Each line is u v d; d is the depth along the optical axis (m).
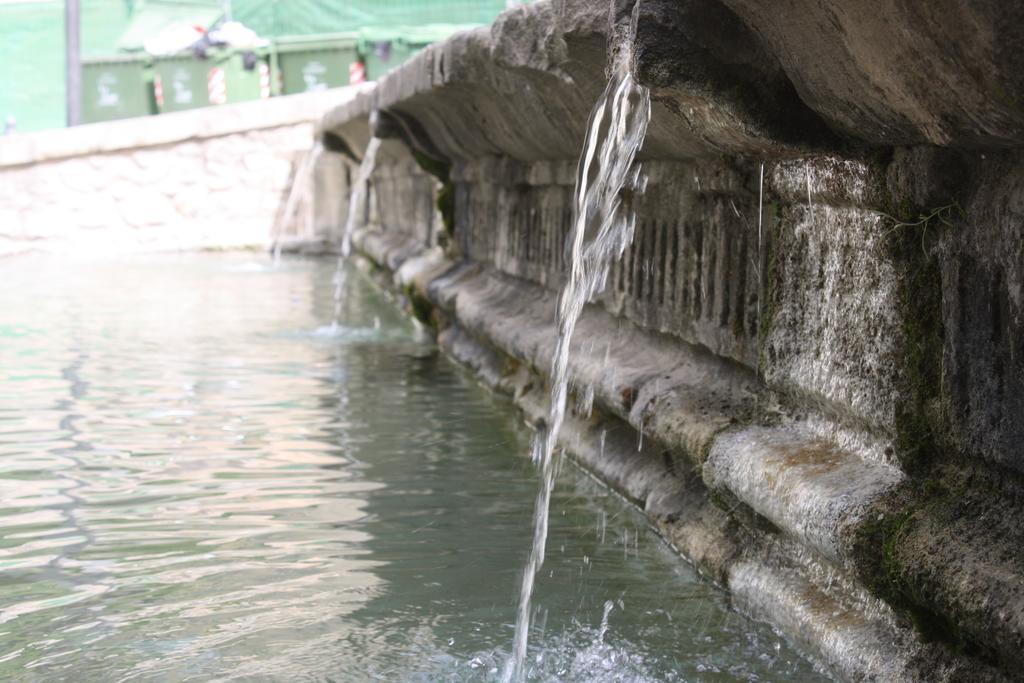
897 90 2.48
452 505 4.57
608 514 4.49
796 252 3.58
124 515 4.39
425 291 8.66
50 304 10.71
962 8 2.03
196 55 18.55
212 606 3.51
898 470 2.98
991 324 2.57
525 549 4.07
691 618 3.47
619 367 4.93
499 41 4.81
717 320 4.16
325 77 18.55
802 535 3.09
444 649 3.24
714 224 4.19
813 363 3.47
